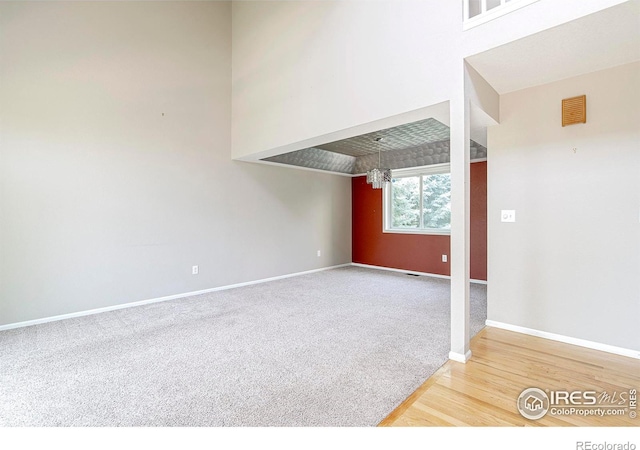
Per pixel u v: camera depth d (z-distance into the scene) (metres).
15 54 3.06
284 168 5.66
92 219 3.54
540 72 2.44
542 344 2.55
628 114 2.28
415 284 4.99
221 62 4.70
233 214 4.88
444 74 2.32
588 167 2.45
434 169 5.62
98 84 3.57
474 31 2.17
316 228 6.25
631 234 2.28
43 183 3.22
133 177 3.84
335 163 6.07
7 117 3.03
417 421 1.59
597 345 2.43
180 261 4.28
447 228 5.54
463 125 2.23
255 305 3.84
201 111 4.48
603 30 1.88
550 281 2.65
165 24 4.11
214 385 1.99
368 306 3.76
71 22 3.38
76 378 2.10
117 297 3.72
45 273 3.24
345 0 3.08
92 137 3.53
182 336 2.84
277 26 3.95
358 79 2.96
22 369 2.22
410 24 2.54
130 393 1.91
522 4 1.97
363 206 6.79
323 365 2.24
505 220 2.89
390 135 4.59
